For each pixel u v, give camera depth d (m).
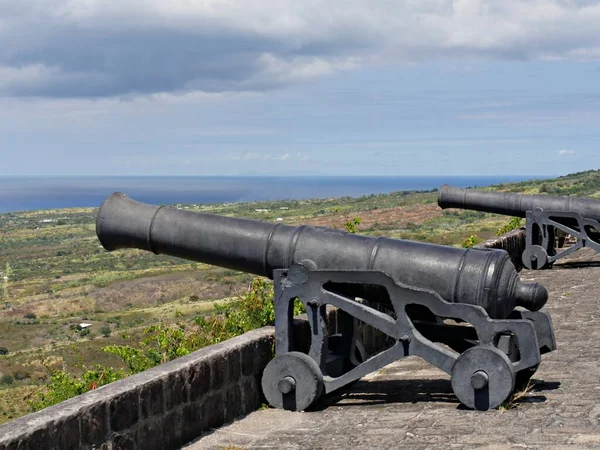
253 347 7.42
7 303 76.56
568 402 6.64
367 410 7.09
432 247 7.23
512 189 53.69
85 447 5.39
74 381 10.34
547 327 7.32
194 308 52.09
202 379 6.68
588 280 14.87
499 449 5.54
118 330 50.31
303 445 6.20
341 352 7.96
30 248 139.00
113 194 8.28
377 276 7.09
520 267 18.27
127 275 84.38
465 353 6.75
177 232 7.87
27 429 4.95
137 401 5.90
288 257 7.48
